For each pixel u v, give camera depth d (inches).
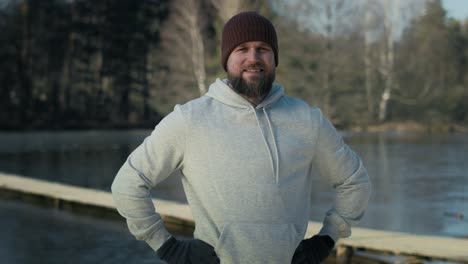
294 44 1250.6
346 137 1194.0
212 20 1451.8
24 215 335.3
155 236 76.4
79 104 1866.4
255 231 70.9
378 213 338.0
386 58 1534.2
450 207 357.4
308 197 76.8
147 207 75.7
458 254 206.8
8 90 1641.2
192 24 1350.9
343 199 79.0
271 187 71.6
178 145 73.9
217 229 72.5
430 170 588.1
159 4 1784.0
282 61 1247.5
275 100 75.1
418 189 445.7
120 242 264.7
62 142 1093.8
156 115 1861.5
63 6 1672.0
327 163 77.4
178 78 1371.8
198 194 73.7
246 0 1162.0
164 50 1520.7
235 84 75.0
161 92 1529.3
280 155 72.6
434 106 1653.5
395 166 631.2
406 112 1612.9
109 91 1873.8
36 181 448.5
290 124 74.3
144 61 1803.6
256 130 73.2
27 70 1640.0
